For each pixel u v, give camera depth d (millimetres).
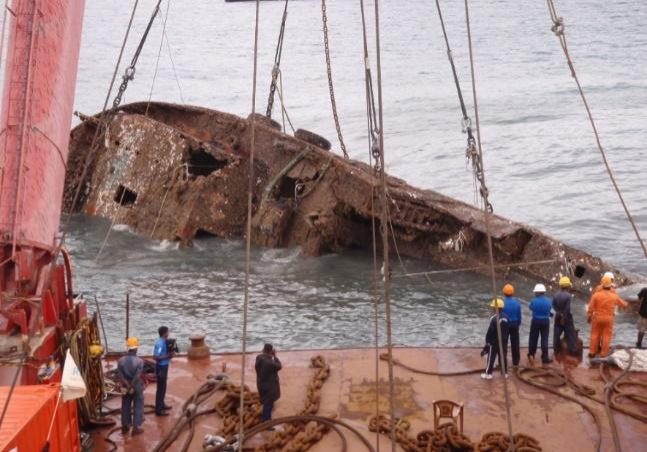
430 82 70562
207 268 25922
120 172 30656
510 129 49812
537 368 14664
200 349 15547
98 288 23906
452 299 22906
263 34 117500
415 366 14898
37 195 10641
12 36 10523
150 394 13883
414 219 26000
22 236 10578
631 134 46594
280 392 13828
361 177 26250
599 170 39344
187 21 136625
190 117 32125
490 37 100625
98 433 12453
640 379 14258
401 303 22594
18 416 8484
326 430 12383
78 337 12023
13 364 10391
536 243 24172
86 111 58531
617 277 22688
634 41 89125
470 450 11656
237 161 28922
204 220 28422
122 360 12352
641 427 12578
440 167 41156
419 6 144750
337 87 70688
